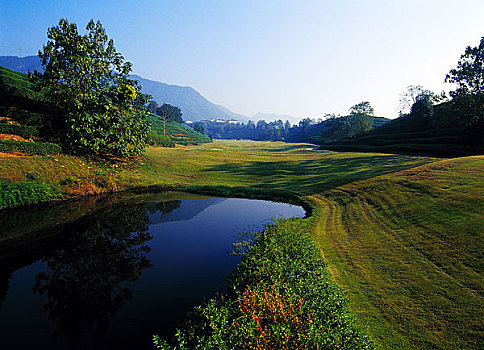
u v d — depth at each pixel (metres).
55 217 17.92
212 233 15.66
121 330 7.16
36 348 6.50
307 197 23.75
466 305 7.02
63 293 9.15
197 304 8.34
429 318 6.84
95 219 17.97
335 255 11.41
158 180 31.08
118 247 13.40
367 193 20.42
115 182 27.56
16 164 22.55
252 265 9.73
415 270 9.12
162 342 5.93
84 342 6.73
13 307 8.33
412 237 11.57
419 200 15.53
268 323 5.81
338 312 6.41
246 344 5.20
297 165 45.44
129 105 34.38
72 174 25.48
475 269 8.34
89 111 30.02
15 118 31.27
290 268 8.67
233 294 8.70
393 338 6.30
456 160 22.25
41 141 29.23
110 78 34.19
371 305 7.67
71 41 29.92
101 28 32.94
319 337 5.05
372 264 10.12
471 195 13.57
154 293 9.05
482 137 47.19
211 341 5.61
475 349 5.71
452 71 51.75
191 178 34.12
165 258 12.08
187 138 115.94
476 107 47.38
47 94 30.91
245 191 26.95
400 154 48.31
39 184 21.86
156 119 133.12
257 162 49.56
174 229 16.34
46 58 30.34
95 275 10.48
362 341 5.44
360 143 76.31
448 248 9.88
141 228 16.48
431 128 71.56
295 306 6.27
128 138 32.94
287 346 4.98
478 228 10.44
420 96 90.62
